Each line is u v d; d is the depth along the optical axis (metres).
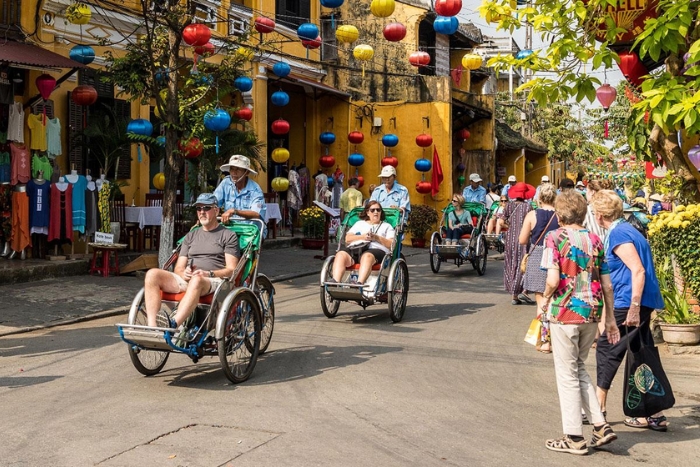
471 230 16.66
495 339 9.57
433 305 12.30
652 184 17.12
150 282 7.16
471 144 29.70
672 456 5.46
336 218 18.73
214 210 7.97
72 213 13.82
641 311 6.01
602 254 5.60
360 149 25.92
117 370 7.68
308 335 9.58
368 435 5.70
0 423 5.89
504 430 5.94
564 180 9.40
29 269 12.66
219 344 6.93
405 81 25.88
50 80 13.16
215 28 19.53
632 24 9.88
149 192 17.75
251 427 5.83
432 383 7.33
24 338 9.21
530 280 8.76
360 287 10.16
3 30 13.61
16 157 13.37
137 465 5.00
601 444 5.52
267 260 17.50
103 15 15.06
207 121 13.74
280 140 25.61
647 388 5.86
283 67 19.17
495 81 41.44
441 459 5.23
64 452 5.24
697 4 8.01
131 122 13.73
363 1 26.12
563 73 8.71
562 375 5.52
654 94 7.47
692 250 9.31
